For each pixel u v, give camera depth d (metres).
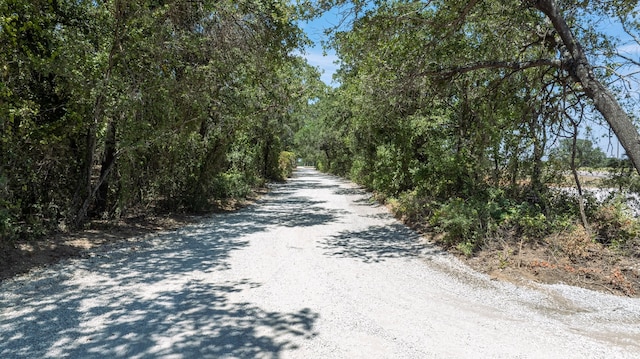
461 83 10.39
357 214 13.76
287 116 21.41
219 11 10.42
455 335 4.01
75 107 8.34
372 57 8.99
